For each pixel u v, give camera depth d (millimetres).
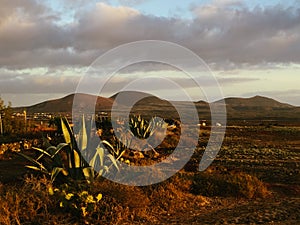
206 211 10086
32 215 7941
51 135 22656
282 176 15641
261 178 15250
